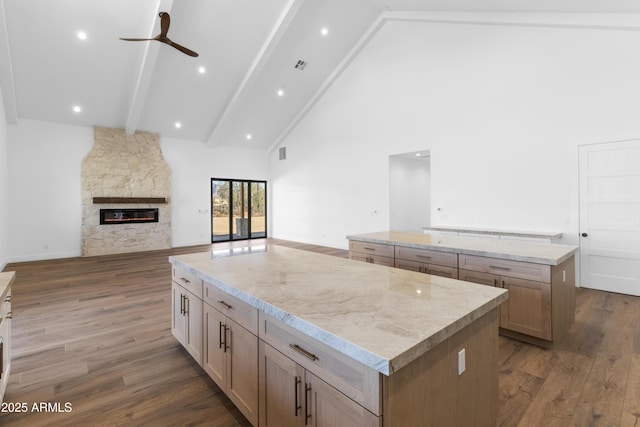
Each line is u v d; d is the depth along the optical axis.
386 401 0.93
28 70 5.46
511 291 2.63
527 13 4.49
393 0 5.60
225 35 5.81
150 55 5.48
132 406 1.91
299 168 8.92
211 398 1.98
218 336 1.88
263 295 1.48
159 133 8.02
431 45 5.75
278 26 5.75
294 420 1.29
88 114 6.78
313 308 1.30
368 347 0.95
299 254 2.61
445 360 1.16
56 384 2.13
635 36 3.80
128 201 7.42
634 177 3.84
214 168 9.05
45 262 6.29
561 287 2.63
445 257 3.01
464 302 1.36
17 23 4.71
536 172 4.59
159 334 2.94
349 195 7.45
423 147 5.92
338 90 7.59
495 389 1.48
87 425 1.75
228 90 7.15
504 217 4.91
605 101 4.01
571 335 2.80
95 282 4.77
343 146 7.54
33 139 6.52
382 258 3.54
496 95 4.96
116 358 2.49
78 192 7.01
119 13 4.94
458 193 5.43
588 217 4.18
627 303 3.62
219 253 2.68
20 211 6.39
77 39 5.14
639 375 2.17
